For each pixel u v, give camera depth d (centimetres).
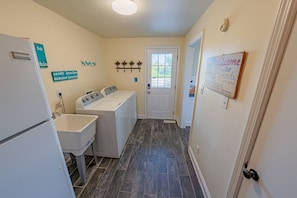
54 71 184
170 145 256
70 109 218
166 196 154
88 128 169
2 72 65
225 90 113
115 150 213
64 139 151
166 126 337
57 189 100
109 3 157
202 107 177
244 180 90
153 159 216
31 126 80
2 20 124
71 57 218
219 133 126
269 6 71
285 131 61
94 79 296
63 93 201
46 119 91
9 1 128
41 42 163
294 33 58
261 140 76
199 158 182
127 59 345
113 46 340
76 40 230
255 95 77
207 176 151
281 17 62
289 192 58
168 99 367
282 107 63
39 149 85
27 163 78
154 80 356
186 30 271
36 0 149
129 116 284
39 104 85
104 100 252
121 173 186
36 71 82
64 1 152
